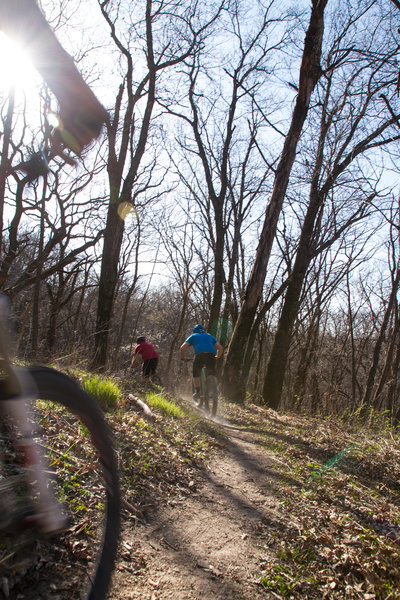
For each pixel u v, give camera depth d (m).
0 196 7.85
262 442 6.65
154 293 41.50
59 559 2.15
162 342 38.41
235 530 3.40
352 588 2.75
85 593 1.90
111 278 13.88
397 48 13.08
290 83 13.23
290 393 32.47
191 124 18.92
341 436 7.07
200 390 9.38
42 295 18.28
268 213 13.40
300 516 3.82
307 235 15.27
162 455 4.57
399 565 3.06
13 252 9.88
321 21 12.61
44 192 9.77
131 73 14.56
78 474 3.01
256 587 2.66
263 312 17.23
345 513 3.95
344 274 27.08
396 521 3.85
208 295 30.67
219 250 19.67
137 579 2.41
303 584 2.77
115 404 5.81
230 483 4.48
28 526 1.71
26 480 1.77
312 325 25.91
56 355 8.04
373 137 13.99
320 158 15.30
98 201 16.42
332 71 15.59
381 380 17.45
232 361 13.41
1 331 1.52
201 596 2.42
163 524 3.22
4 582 1.86
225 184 19.75
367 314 35.03
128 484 3.62
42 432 3.33
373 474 5.17
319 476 4.96
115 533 2.03
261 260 13.42
